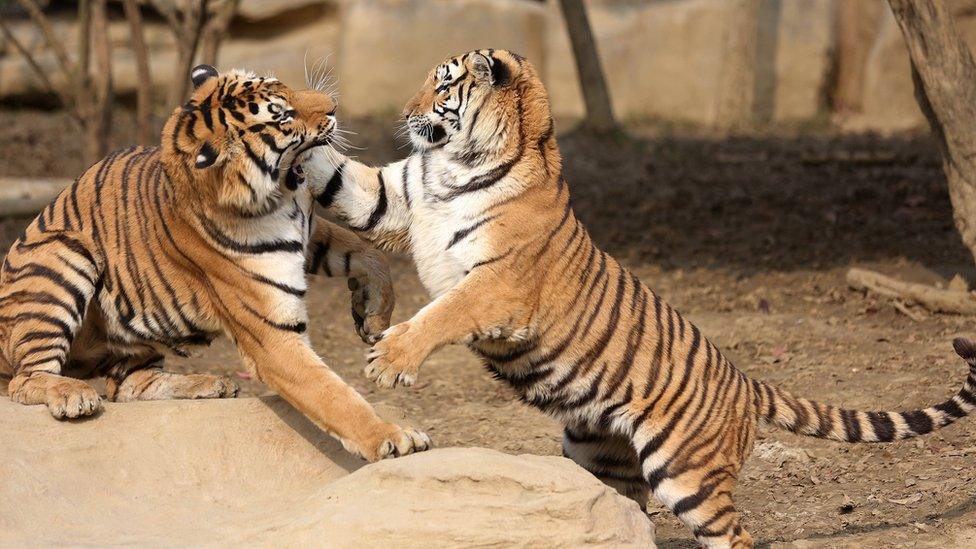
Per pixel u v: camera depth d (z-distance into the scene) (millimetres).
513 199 9266
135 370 10156
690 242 20953
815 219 21922
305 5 33781
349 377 14766
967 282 16453
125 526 8016
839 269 18453
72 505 8117
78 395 8719
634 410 9312
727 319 16266
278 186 8750
